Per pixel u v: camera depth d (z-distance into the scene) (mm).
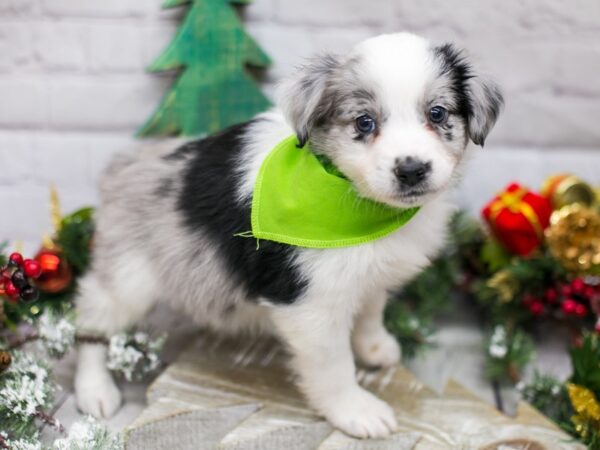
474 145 487
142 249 525
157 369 586
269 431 488
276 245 465
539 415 515
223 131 524
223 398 522
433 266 646
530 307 615
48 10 667
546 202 631
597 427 486
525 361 578
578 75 686
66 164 719
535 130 707
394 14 673
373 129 439
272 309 484
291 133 489
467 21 673
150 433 482
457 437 493
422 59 442
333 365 490
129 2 667
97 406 531
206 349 585
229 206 482
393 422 496
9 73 687
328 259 460
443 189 449
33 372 499
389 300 637
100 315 544
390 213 464
